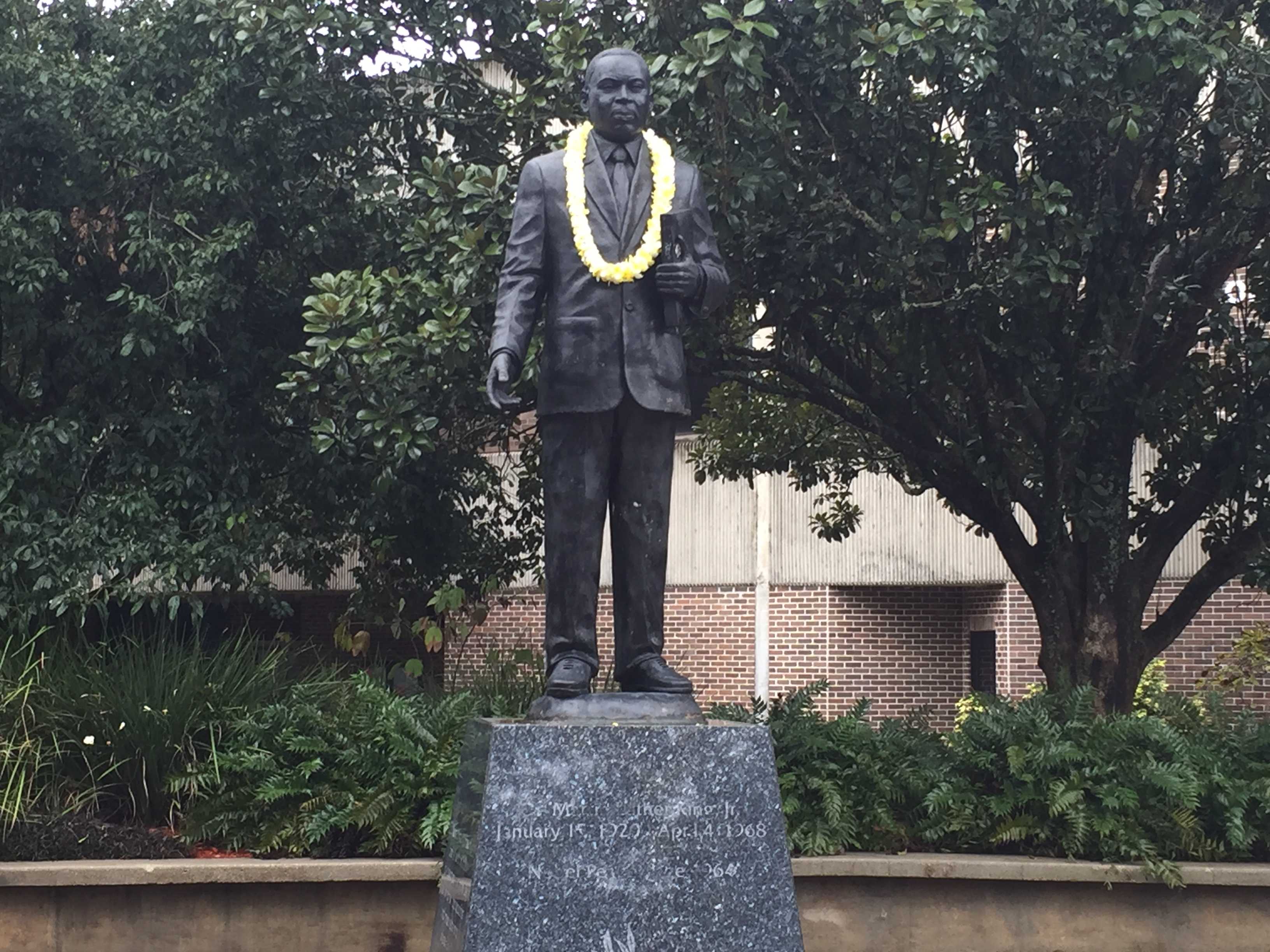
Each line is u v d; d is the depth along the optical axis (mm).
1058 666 10141
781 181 8547
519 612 20031
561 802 4879
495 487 13766
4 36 11570
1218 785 7711
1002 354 9930
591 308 5484
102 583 11141
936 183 9438
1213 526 10820
